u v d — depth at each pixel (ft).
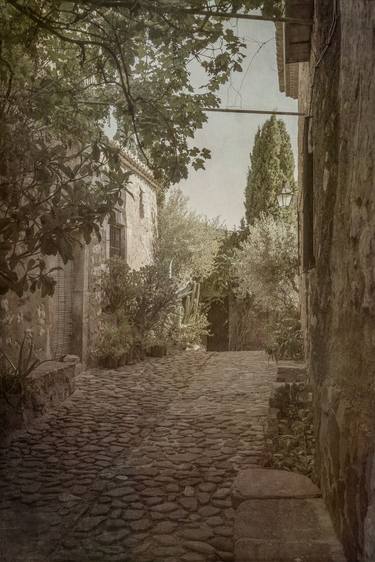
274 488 10.50
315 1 11.66
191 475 13.24
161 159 16.12
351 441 7.47
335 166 9.59
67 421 18.72
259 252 34.40
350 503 7.46
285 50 14.06
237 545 8.18
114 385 25.26
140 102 15.78
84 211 14.57
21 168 16.08
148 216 43.42
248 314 46.96
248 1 12.46
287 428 15.07
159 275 37.24
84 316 29.12
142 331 35.12
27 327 22.61
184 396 22.85
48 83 15.80
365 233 7.07
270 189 38.70
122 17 14.26
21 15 14.14
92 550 9.63
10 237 15.14
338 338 8.96
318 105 11.69
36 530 10.46
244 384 25.03
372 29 6.66
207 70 14.47
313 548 7.94
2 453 15.25
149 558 9.31
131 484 12.78
